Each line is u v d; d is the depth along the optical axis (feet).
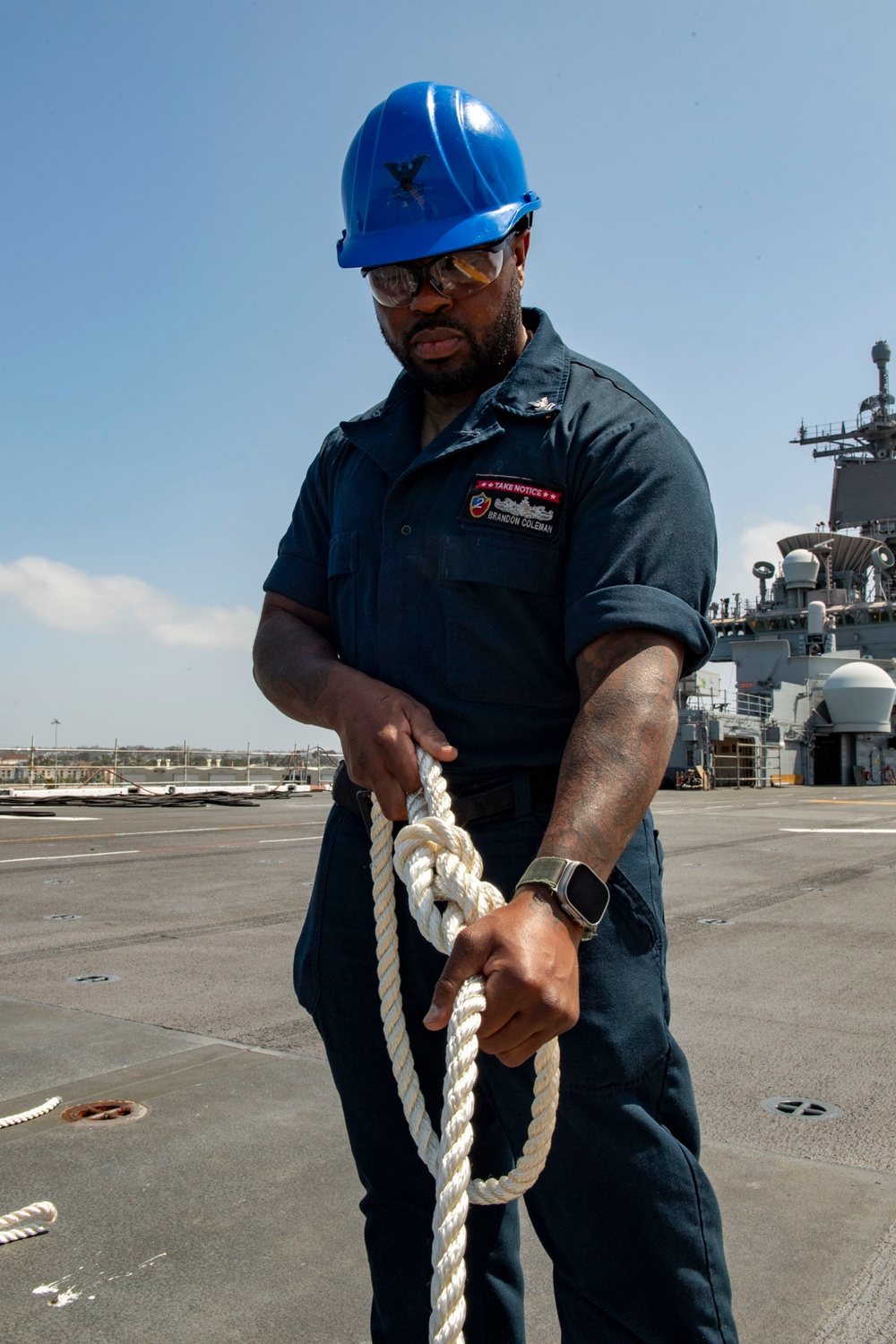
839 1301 7.30
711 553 4.43
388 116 4.69
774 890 29.60
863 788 139.23
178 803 71.92
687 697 129.70
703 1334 4.22
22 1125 10.47
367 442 5.12
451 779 4.62
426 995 4.69
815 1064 13.07
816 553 169.78
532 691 4.53
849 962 19.36
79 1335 6.78
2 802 70.95
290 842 42.50
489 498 4.51
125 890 28.12
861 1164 9.83
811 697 153.58
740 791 120.57
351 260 4.61
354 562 5.04
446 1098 3.09
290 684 4.91
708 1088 12.12
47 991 16.31
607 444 4.35
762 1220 8.61
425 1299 4.73
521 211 4.60
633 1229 4.24
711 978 17.98
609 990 4.24
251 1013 14.90
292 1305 7.15
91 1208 8.63
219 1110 10.90
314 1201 8.78
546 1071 3.71
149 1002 15.61
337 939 4.94
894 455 176.24
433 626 4.63
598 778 3.70
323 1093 11.44
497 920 3.33
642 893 4.43
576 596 4.25
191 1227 8.30
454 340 4.57
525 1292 7.49
